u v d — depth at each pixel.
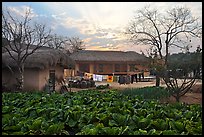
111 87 26.88
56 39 30.25
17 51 16.52
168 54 14.12
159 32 22.22
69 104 5.94
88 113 4.47
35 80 17.73
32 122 3.88
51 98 7.06
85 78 35.25
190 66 12.30
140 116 4.40
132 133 3.40
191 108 5.40
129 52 49.50
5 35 16.72
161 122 3.85
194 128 3.55
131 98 7.24
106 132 3.38
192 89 15.32
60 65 21.20
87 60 47.09
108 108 4.95
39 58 17.59
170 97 13.72
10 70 17.34
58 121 4.26
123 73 48.28
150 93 13.98
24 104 5.95
